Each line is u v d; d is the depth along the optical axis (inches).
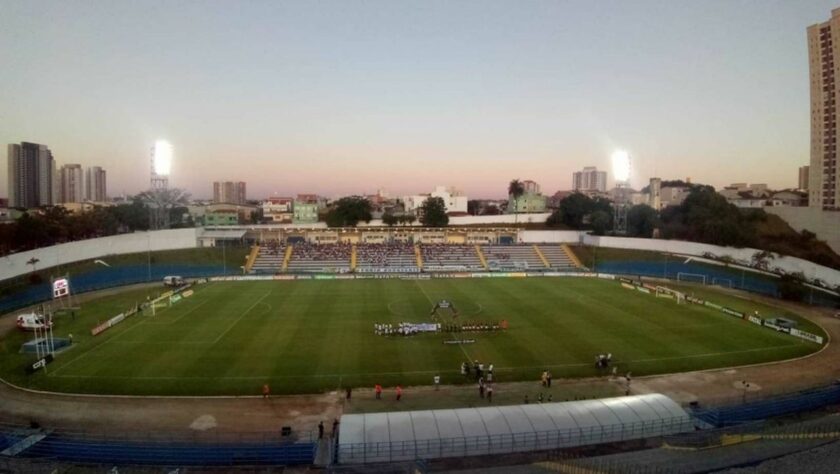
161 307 3038.9
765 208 5679.1
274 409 1616.6
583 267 4884.4
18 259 3464.6
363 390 1765.5
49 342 2226.9
